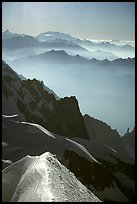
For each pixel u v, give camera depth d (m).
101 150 98.75
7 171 24.92
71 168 72.88
